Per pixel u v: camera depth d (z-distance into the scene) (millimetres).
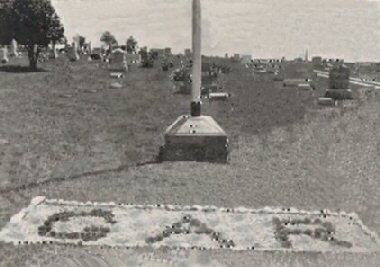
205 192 9391
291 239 7059
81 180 10148
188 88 27406
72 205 8352
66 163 11789
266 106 23203
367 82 37531
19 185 9672
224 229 7402
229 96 27109
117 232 7152
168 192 9328
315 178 10758
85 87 30203
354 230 7562
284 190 9750
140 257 6238
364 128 17234
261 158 12562
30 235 6953
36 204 8266
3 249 6402
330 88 26375
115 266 5938
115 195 9078
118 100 24281
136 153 13086
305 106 23531
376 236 7242
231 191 9531
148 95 26531
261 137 15461
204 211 8180
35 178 10289
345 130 16828
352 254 6520
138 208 8258
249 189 9727
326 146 14234
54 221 7535
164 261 6133
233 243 6812
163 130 16594
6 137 14617
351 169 11648
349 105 23594
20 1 40938
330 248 6750
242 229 7426
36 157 12273
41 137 14852
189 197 9031
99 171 10977
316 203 8984
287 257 6359
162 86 31438
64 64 50562
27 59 56094
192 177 10461
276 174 11000
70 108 21172
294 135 15805
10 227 7230
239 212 8172
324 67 57094
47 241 6711
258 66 55844
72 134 15523
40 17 41500
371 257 6418
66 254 6270
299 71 50219
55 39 43125
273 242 6926
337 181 10539
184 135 12023
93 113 19969
